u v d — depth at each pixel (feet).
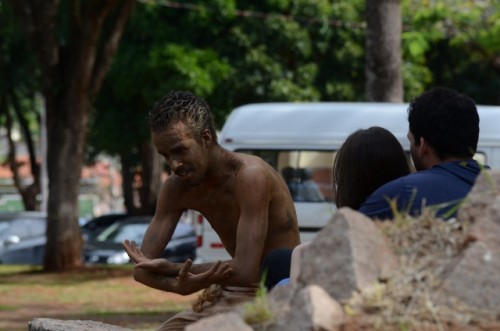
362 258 12.93
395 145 21.44
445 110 19.90
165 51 132.77
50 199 102.37
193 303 22.65
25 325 59.36
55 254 101.96
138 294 79.41
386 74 75.87
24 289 83.82
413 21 88.38
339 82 137.90
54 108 102.37
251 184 22.39
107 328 24.22
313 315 12.37
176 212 23.75
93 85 102.68
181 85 132.46
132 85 135.54
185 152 21.83
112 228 132.98
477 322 12.49
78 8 100.22
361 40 139.33
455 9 90.89
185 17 134.41
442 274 12.94
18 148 313.12
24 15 100.68
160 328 22.98
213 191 22.98
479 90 139.54
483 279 12.67
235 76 134.41
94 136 153.07
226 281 22.35
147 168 170.09
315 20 135.74
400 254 13.29
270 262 22.07
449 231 13.44
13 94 173.27
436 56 137.39
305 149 69.26
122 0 101.19
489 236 13.00
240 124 70.08
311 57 139.13
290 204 23.41
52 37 101.14
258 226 22.33
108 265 109.70
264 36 136.15
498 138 67.31
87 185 328.08
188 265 21.65
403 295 12.75
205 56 133.90
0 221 132.16
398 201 18.69
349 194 21.47
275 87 134.21
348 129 69.10
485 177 13.76
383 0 75.66
